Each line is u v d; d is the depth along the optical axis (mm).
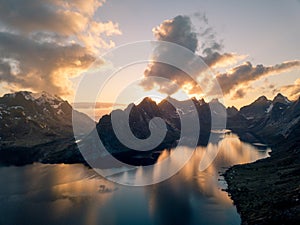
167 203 168625
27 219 145500
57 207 162625
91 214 152250
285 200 151125
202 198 177250
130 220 144125
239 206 160875
